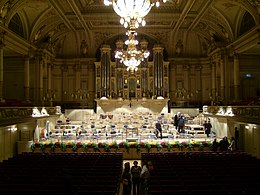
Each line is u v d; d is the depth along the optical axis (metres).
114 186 8.49
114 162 12.57
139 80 28.16
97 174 10.42
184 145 18.22
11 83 25.03
